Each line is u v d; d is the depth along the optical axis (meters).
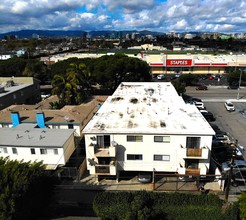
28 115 41.91
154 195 23.03
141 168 29.95
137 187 29.77
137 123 30.66
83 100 54.31
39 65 89.62
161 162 29.47
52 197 27.89
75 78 53.59
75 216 24.52
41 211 24.80
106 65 66.81
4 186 20.62
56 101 52.09
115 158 29.73
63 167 31.56
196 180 29.88
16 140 32.91
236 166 30.81
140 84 54.16
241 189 28.61
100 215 22.20
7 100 54.62
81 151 37.09
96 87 79.94
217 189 28.77
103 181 31.19
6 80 69.00
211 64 99.00
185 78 84.38
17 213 20.44
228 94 73.44
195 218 22.03
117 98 41.91
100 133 28.59
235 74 80.06
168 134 28.12
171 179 31.05
